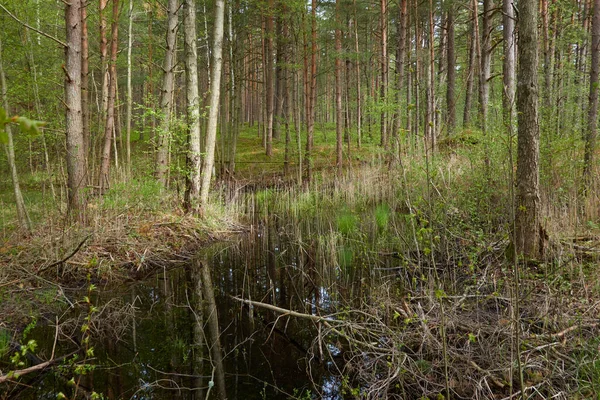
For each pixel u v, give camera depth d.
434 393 2.64
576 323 2.98
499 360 2.80
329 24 13.12
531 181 4.02
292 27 13.23
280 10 13.62
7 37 7.32
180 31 15.18
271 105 18.77
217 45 7.87
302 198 10.93
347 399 2.82
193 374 3.22
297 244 7.16
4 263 4.95
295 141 20.86
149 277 5.66
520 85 3.96
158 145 8.17
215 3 7.75
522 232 4.10
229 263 6.37
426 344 3.07
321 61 18.11
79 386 3.02
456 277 4.38
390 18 17.16
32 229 6.21
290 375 3.17
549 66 9.84
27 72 7.36
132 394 2.94
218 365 3.34
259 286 5.26
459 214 5.55
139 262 5.95
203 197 8.32
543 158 5.73
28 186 9.60
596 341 2.70
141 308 4.58
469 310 3.51
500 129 5.52
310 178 12.91
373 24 20.45
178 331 3.99
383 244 5.99
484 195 5.47
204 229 7.86
